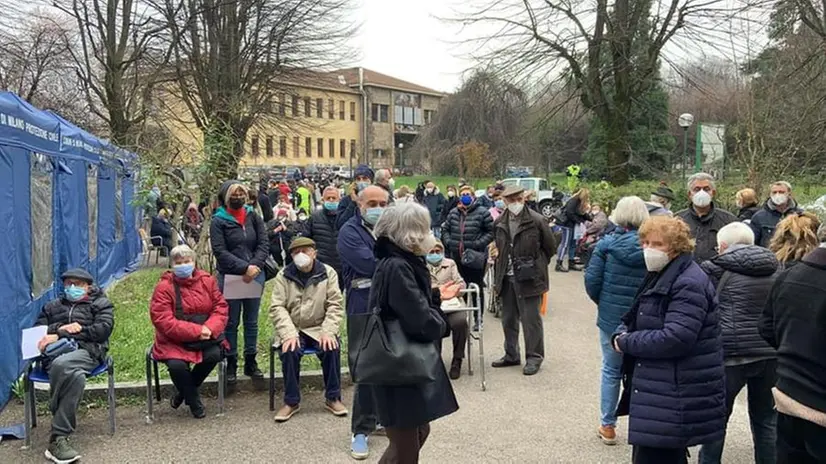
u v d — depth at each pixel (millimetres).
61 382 4965
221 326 5895
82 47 23016
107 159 13141
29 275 7215
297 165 67438
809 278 3031
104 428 5586
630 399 3730
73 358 5082
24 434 5355
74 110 28391
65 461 4852
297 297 6051
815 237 4500
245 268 6418
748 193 8250
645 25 20234
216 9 21484
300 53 23703
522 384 6707
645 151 25000
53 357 5125
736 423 5672
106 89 20797
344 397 6332
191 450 5117
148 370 5754
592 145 27547
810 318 2980
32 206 7602
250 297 6465
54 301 5547
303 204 23188
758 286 4203
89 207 11445
